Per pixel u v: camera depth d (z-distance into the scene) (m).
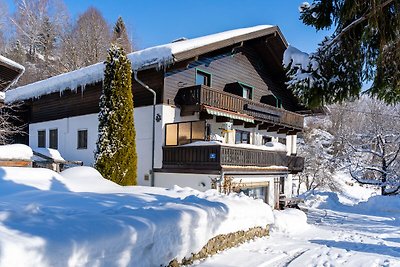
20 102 17.28
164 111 12.03
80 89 14.98
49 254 2.90
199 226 4.95
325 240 7.61
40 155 13.27
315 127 33.47
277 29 15.56
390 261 5.57
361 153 24.86
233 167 11.30
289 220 9.18
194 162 11.34
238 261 5.02
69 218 3.73
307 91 4.95
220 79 14.68
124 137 9.92
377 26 4.17
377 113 23.23
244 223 6.43
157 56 11.23
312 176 29.28
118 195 6.13
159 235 4.16
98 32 38.12
